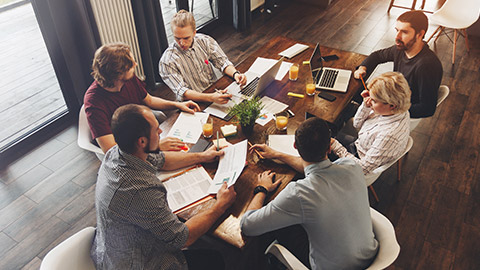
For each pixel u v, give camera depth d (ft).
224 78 9.07
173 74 8.63
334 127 7.62
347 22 17.13
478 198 8.96
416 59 8.28
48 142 10.80
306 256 6.13
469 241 8.02
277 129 7.45
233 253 7.00
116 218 4.81
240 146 6.72
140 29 11.69
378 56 9.30
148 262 5.05
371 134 7.08
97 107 6.98
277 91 8.57
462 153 10.18
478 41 15.21
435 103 8.09
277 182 6.22
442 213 8.63
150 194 4.83
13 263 7.79
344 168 5.18
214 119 7.74
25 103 12.02
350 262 5.22
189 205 5.89
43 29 9.86
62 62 10.59
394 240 5.32
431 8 17.79
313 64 8.75
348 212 5.03
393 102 6.48
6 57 14.06
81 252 5.12
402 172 9.64
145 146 4.80
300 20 17.39
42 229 8.46
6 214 8.79
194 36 8.82
